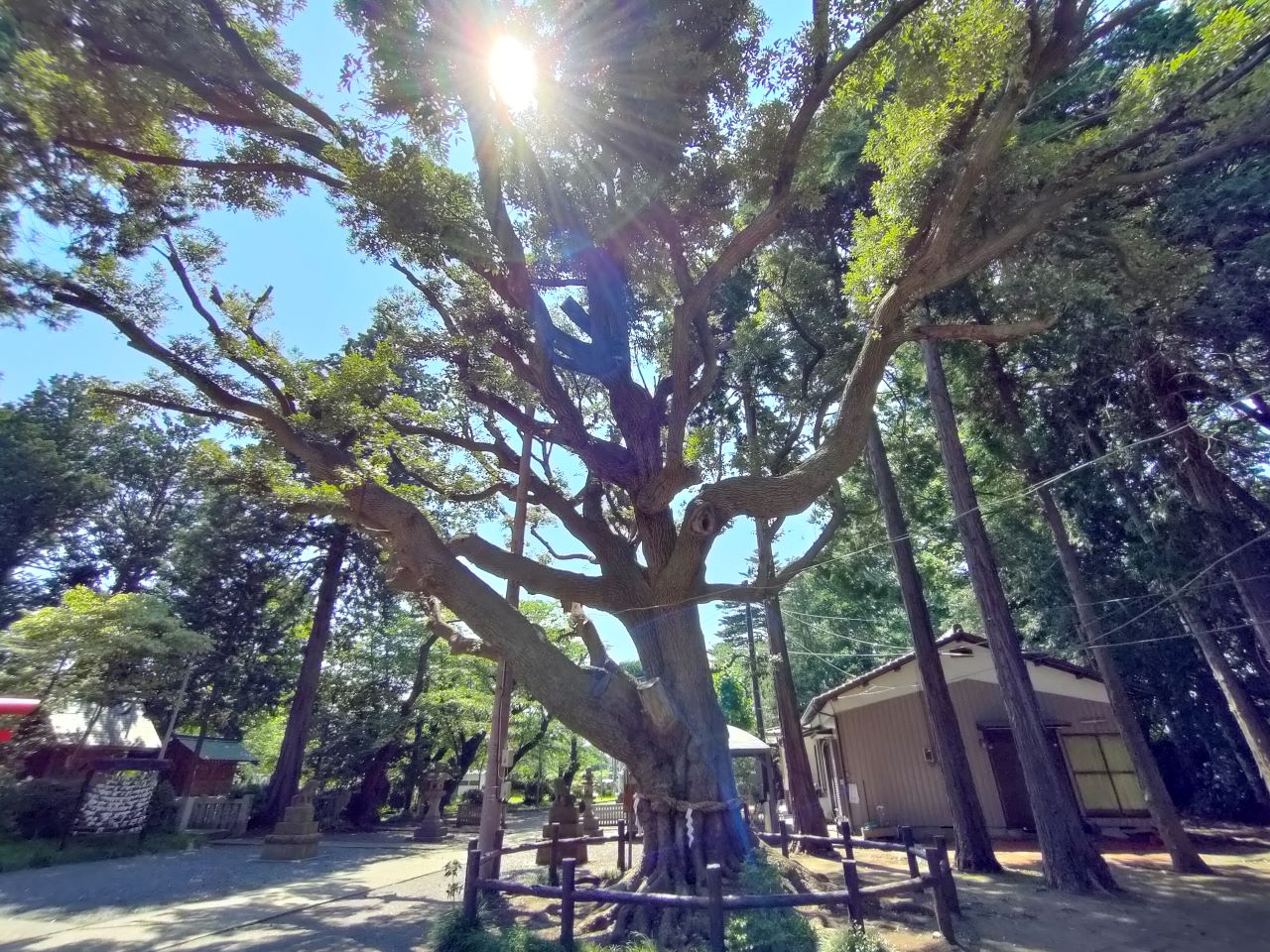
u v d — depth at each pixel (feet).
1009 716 29.96
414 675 83.20
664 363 34.09
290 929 22.45
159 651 52.54
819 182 26.02
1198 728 49.67
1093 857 26.89
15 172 19.94
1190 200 25.07
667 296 30.66
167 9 20.30
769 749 49.62
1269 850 36.22
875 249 23.26
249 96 24.82
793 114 23.45
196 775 83.15
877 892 17.08
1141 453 32.01
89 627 50.62
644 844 21.75
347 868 39.14
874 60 21.99
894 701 49.75
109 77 20.17
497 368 33.32
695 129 23.94
